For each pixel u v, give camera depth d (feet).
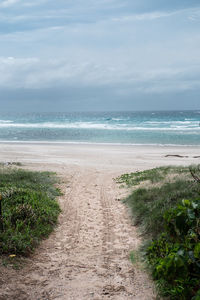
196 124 205.26
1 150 85.97
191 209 14.78
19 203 25.54
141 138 126.31
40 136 140.67
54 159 68.33
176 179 33.65
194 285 12.60
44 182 39.19
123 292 14.25
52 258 18.21
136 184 37.99
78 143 109.81
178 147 96.63
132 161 66.69
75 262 17.75
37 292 14.05
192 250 13.82
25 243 18.78
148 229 22.20
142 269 16.49
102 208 30.04
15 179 38.68
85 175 48.14
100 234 22.89
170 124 209.56
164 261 13.52
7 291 13.83
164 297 13.38
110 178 46.03
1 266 16.01
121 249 19.93
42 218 23.88
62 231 23.41
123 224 25.18
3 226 19.98
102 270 16.69
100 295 13.98
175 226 15.51
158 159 70.33
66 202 32.04
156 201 26.35
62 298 13.62
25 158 69.62
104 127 191.42
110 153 81.10
